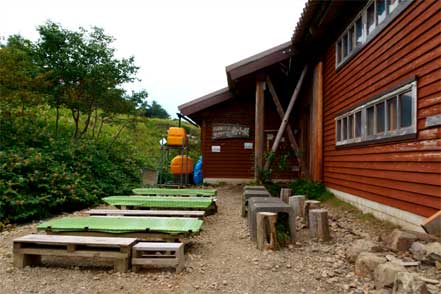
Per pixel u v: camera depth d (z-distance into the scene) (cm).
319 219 498
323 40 945
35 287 344
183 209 715
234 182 1391
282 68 1123
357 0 708
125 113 1398
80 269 393
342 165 811
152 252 404
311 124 1081
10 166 740
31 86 1026
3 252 462
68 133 1302
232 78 1042
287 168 1335
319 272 378
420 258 359
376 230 541
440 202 420
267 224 466
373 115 634
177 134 1468
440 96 421
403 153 518
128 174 1186
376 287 329
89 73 1198
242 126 1401
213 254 450
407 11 511
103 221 499
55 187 777
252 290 337
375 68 624
